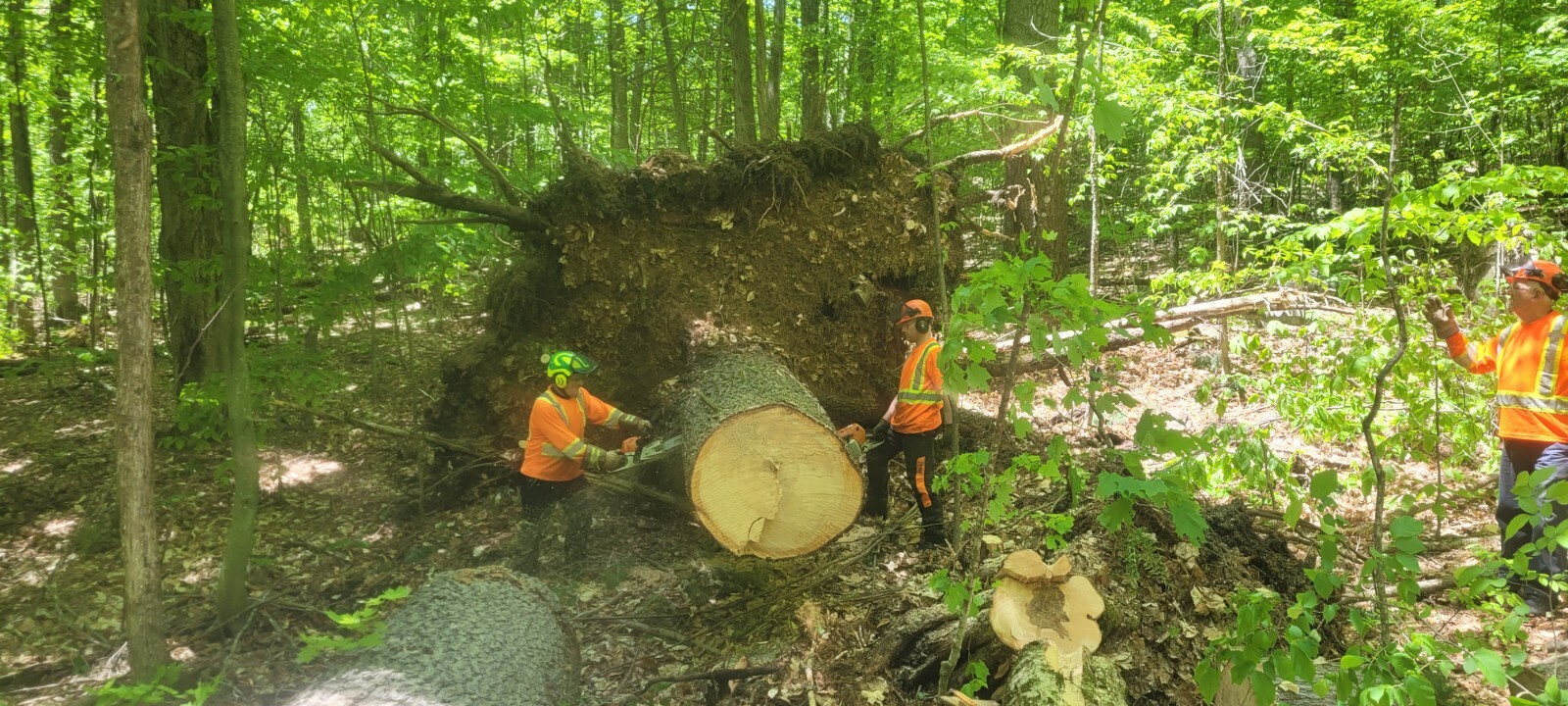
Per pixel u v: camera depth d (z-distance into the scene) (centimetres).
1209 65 973
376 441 730
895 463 654
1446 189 319
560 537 553
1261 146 1070
